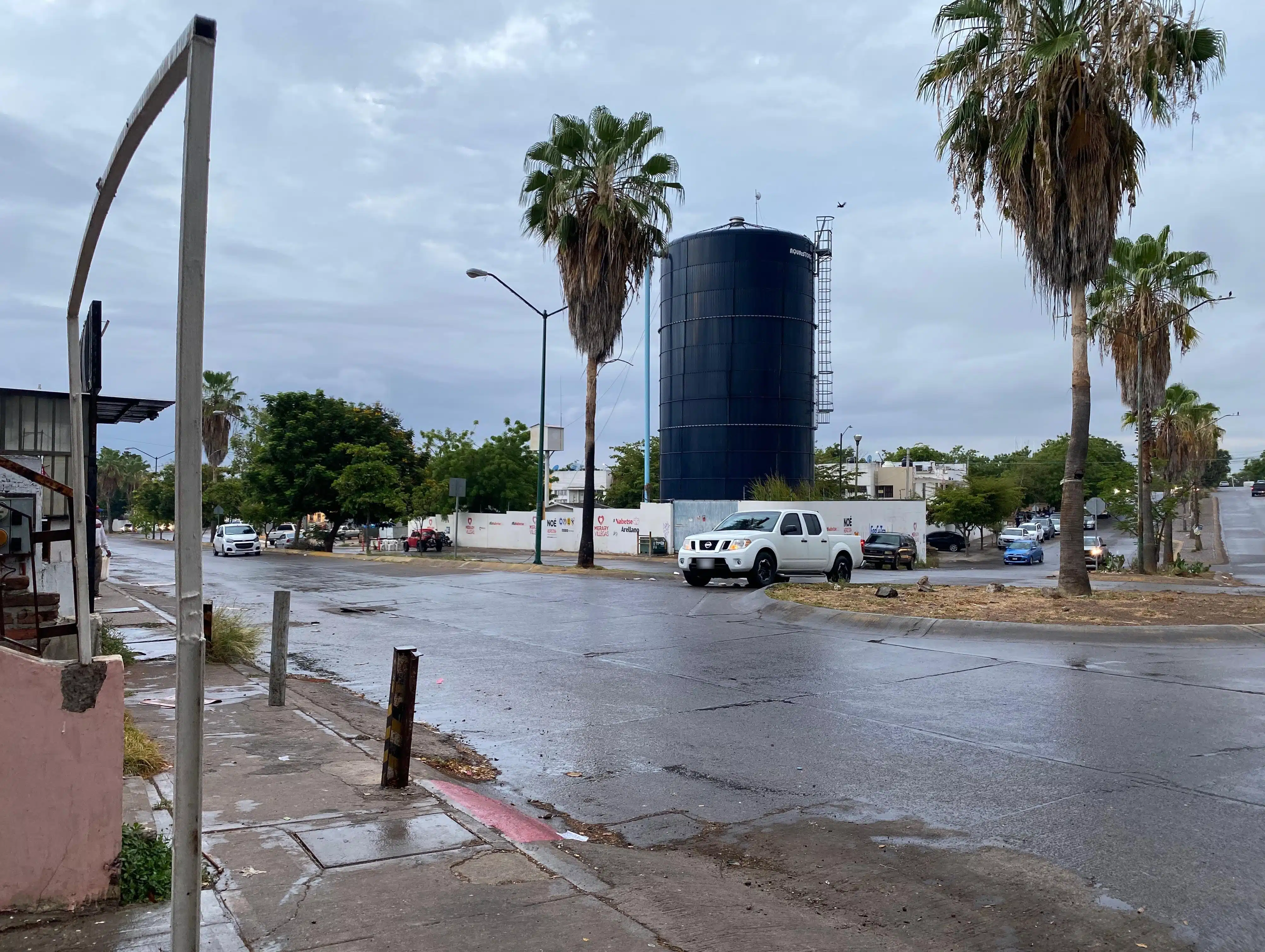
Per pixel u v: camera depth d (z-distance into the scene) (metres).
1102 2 16.64
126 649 11.75
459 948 3.90
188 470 2.80
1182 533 73.69
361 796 6.02
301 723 8.30
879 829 5.82
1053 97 17.11
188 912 2.92
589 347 30.23
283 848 5.02
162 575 31.59
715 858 5.42
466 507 61.66
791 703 9.52
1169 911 4.53
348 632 15.41
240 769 6.66
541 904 4.39
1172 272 34.81
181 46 2.68
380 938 3.97
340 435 51.38
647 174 30.14
